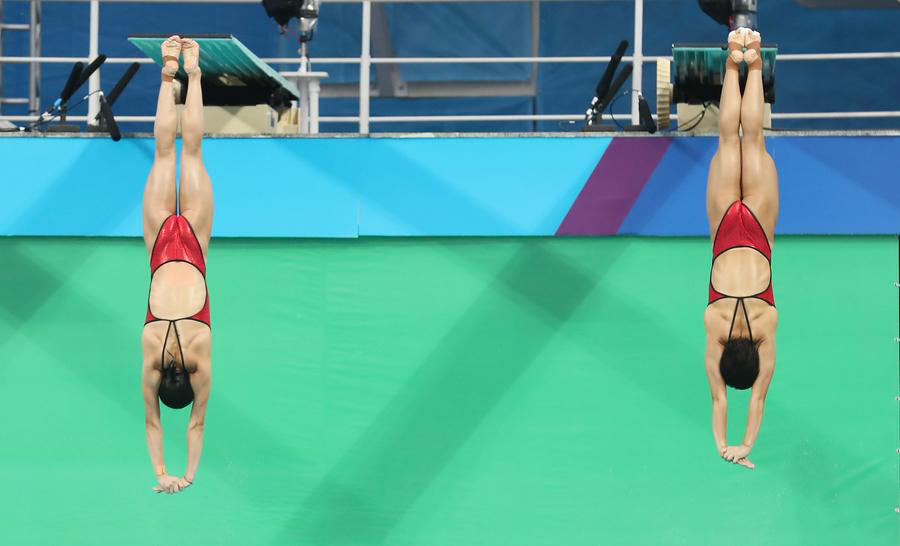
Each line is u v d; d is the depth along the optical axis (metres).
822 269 16.80
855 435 16.56
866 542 16.41
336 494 16.73
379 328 16.95
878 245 16.80
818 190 16.73
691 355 16.72
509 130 23.86
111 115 16.88
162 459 14.97
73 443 16.97
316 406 16.88
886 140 16.77
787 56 18.12
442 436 16.77
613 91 17.28
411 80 23.45
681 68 16.61
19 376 17.05
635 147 16.88
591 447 16.66
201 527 16.73
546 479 16.64
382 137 17.05
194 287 14.88
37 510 16.86
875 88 22.89
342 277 17.05
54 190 17.14
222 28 23.52
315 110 18.27
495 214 16.91
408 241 17.05
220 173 17.06
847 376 16.66
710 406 16.64
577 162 16.92
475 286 16.95
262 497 16.75
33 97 21.02
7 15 23.16
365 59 18.47
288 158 17.08
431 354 16.89
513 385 16.80
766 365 14.78
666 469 16.59
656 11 23.17
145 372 14.76
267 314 17.02
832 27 22.94
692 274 16.83
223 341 17.00
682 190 16.80
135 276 17.19
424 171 17.00
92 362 17.08
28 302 17.16
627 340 16.78
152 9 23.52
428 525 16.66
